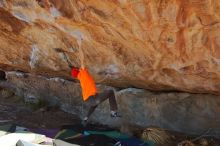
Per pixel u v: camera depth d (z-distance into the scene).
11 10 5.15
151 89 6.08
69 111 7.23
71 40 5.36
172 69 5.06
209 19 3.91
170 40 4.45
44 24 5.20
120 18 4.38
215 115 5.58
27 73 7.66
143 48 4.85
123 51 5.15
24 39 5.94
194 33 4.18
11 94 8.32
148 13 4.13
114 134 6.09
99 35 4.92
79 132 6.12
